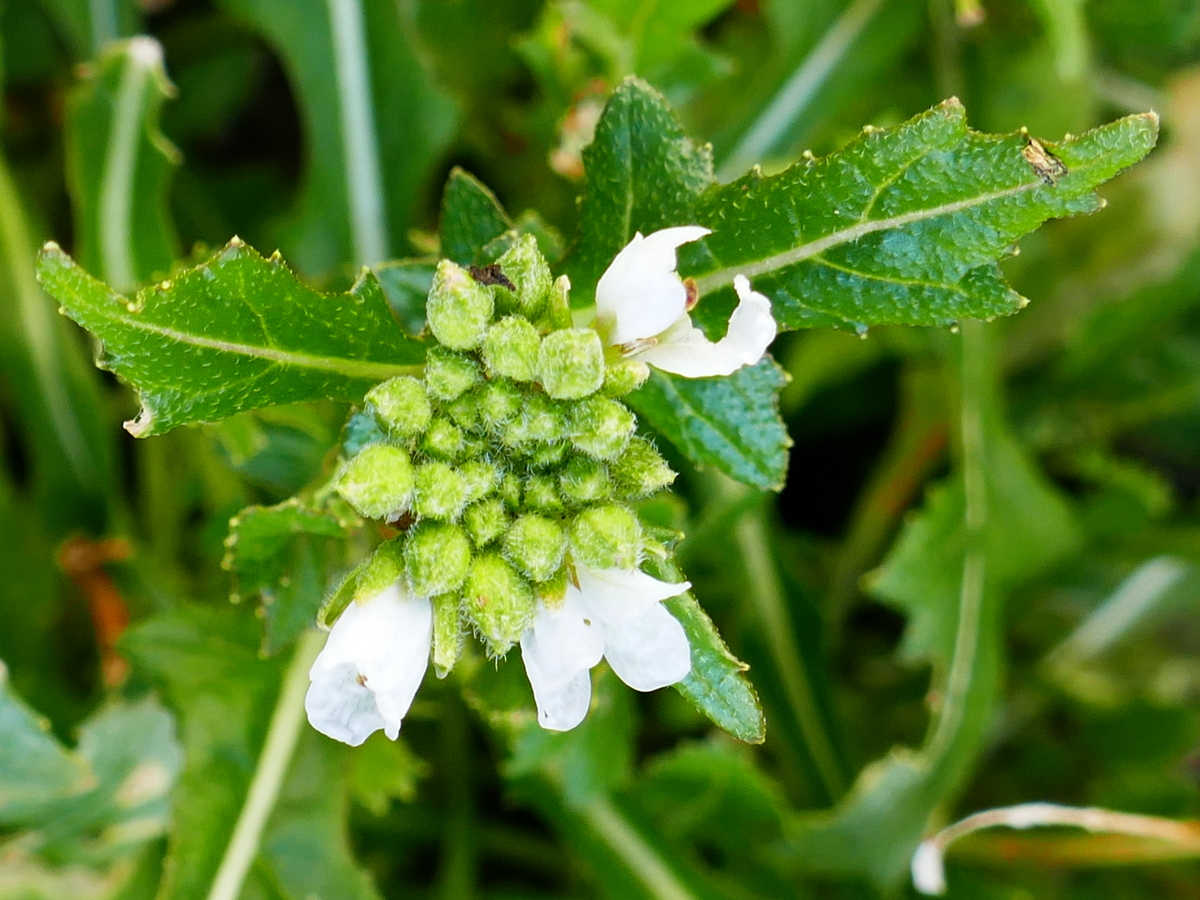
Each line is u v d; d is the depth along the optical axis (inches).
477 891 8.6
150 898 7.1
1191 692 9.6
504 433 5.3
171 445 8.3
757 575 7.9
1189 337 9.6
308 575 6.1
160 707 7.1
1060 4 7.2
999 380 9.8
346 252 7.6
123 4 8.2
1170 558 9.1
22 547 8.1
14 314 7.8
